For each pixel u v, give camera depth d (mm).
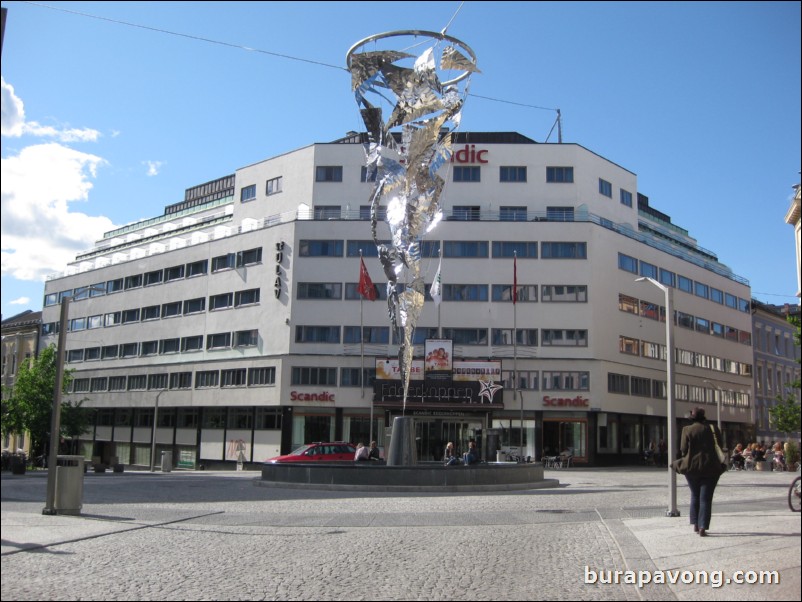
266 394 64188
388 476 28453
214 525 16781
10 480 34688
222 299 69938
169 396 73062
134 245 91125
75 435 65250
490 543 14086
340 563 11859
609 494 26984
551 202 66188
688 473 13609
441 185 31547
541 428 60875
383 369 60344
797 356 99250
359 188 67125
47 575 10633
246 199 72812
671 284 72812
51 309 91125
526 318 62000
